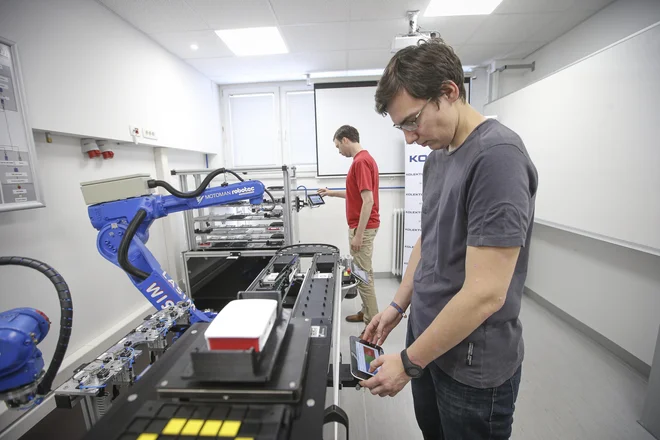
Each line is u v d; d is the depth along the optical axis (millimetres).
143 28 2092
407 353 635
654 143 1410
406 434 1329
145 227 1262
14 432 1315
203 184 1286
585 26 2180
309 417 406
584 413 1393
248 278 2375
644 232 1468
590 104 1771
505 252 550
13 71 1249
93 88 1723
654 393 1265
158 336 871
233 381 423
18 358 619
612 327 1848
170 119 2482
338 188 3385
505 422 744
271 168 2203
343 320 2346
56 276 816
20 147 1274
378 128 3207
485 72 3164
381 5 1913
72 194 1691
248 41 2385
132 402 448
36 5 1401
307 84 3270
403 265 3146
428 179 875
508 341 707
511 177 549
